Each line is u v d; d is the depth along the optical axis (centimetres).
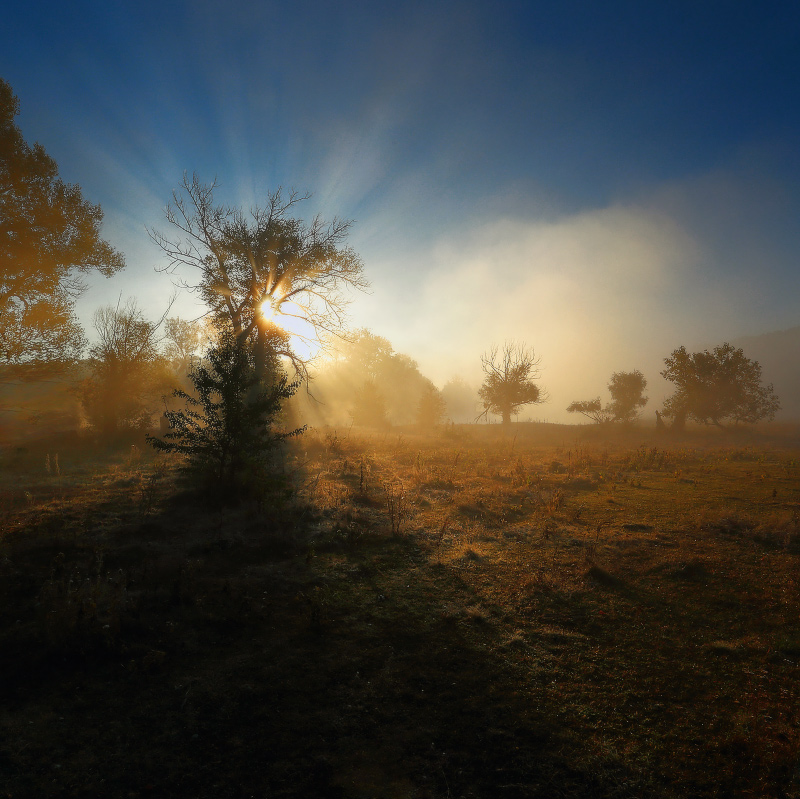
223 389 1052
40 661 453
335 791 331
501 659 501
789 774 350
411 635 545
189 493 1059
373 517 1001
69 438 2072
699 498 1262
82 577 638
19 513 909
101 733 374
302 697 429
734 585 702
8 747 352
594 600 648
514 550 839
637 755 371
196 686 436
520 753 370
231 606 586
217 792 326
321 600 618
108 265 2186
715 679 477
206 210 2455
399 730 392
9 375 1992
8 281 1886
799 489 1384
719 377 4009
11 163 1822
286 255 2528
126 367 2248
